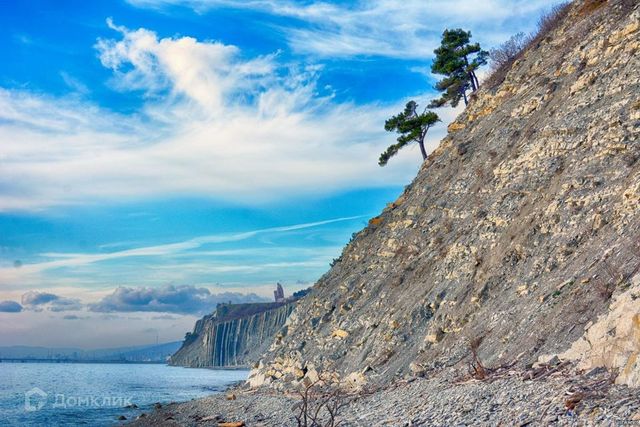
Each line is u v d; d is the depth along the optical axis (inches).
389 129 2330.2
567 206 1003.3
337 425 811.4
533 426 527.5
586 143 1070.4
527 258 1027.9
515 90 1578.5
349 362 1371.8
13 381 4352.9
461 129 1792.6
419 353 1104.8
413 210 1657.2
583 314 746.2
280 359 1770.4
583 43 1332.4
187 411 1679.4
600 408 499.2
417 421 693.9
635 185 867.4
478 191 1382.9
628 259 749.9
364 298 1583.4
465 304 1099.9
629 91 1045.2
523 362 767.1
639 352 540.7
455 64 2144.4
